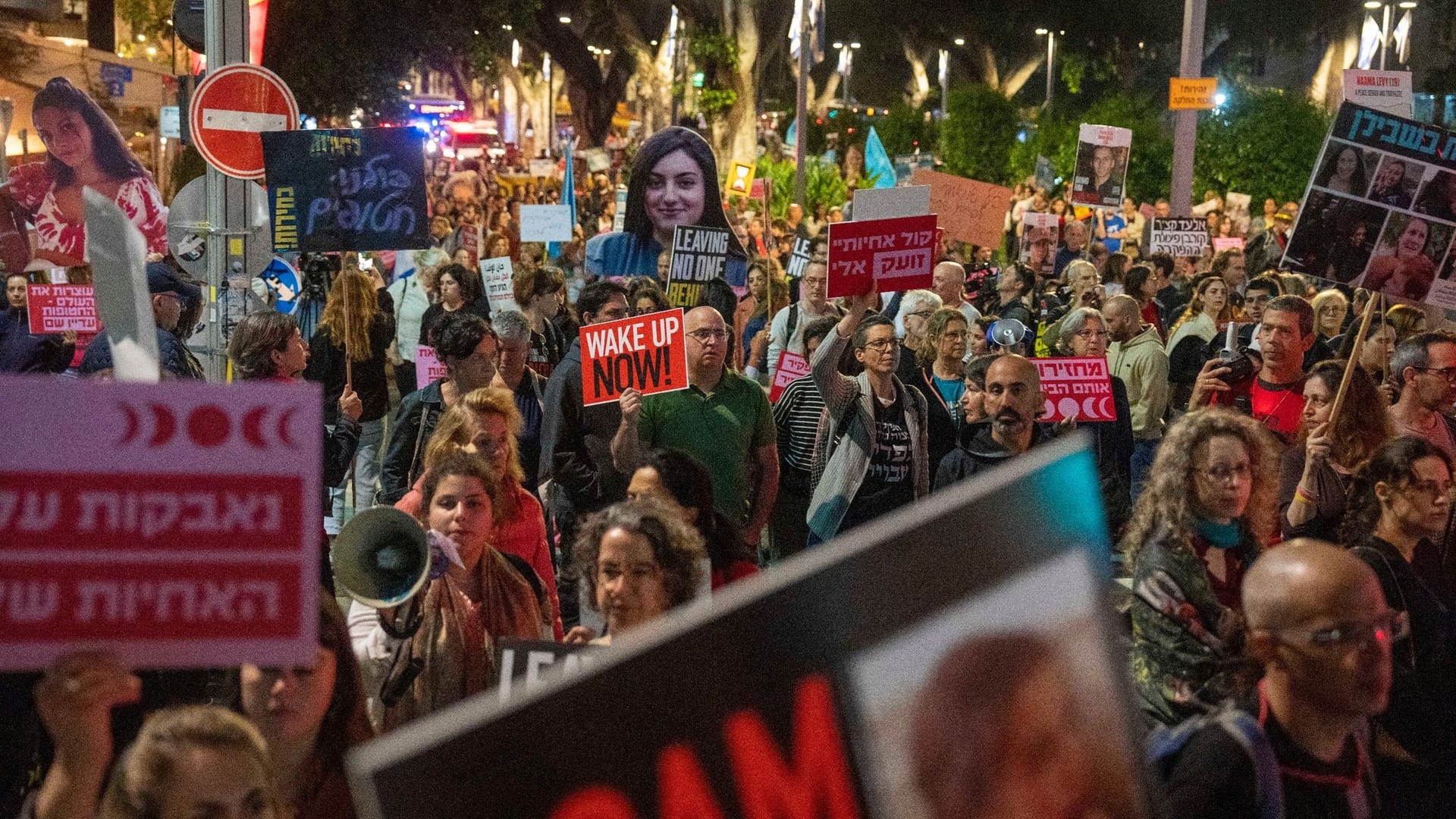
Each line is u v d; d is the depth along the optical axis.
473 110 71.06
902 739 1.66
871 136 22.86
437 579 4.86
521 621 5.04
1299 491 6.42
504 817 1.57
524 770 1.57
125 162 13.18
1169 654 4.47
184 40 11.06
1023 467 1.74
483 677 4.86
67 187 13.10
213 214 10.61
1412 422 7.50
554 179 37.25
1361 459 6.78
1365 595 3.03
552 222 20.58
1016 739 1.71
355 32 40.75
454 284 12.44
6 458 2.52
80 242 13.18
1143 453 10.67
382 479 8.42
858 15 54.97
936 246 8.89
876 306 9.04
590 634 4.69
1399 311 10.88
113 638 2.55
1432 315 11.52
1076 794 1.72
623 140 52.75
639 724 1.60
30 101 23.41
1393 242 8.34
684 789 1.61
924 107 48.03
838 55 66.94
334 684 3.70
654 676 1.61
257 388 2.59
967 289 17.25
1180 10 53.47
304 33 39.38
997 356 7.17
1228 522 4.81
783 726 1.63
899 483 7.87
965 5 52.41
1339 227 8.39
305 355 7.84
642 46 46.03
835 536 7.82
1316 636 3.01
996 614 1.71
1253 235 30.44
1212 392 8.34
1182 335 12.69
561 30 47.72
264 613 2.59
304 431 2.60
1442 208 8.30
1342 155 8.37
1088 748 1.73
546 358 11.91
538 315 12.02
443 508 4.95
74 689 2.51
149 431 2.56
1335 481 6.48
